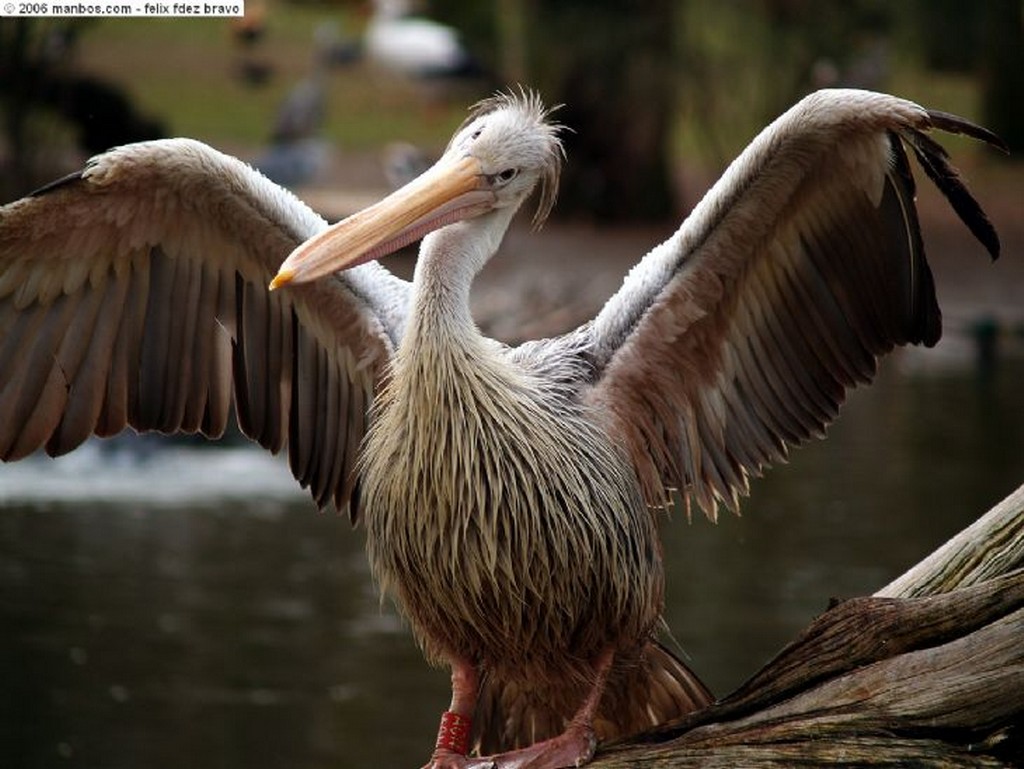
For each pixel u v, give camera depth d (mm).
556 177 7102
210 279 7227
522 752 6574
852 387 7301
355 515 7480
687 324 7133
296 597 12906
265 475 16906
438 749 6859
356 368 7336
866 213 7000
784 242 7062
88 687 11078
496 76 33562
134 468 16859
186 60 34594
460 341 6738
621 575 6871
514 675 7051
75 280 7051
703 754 6137
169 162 6777
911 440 18203
